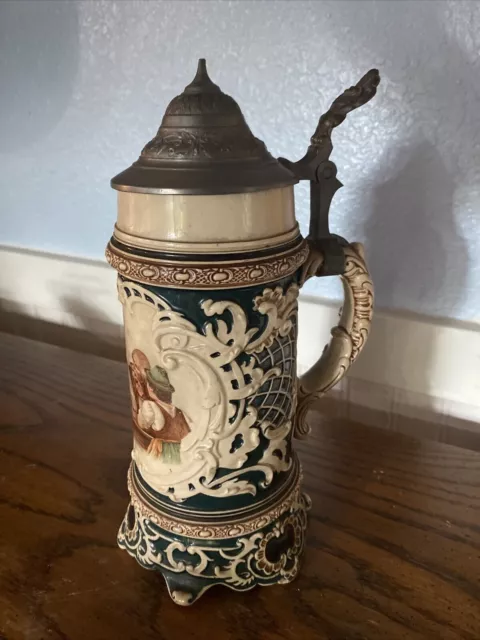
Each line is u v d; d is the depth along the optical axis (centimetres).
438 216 52
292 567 41
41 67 64
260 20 53
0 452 55
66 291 72
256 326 35
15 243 75
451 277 54
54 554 44
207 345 35
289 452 42
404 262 55
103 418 59
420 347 56
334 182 38
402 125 51
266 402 37
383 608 39
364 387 60
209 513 39
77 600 40
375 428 58
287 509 41
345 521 47
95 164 65
